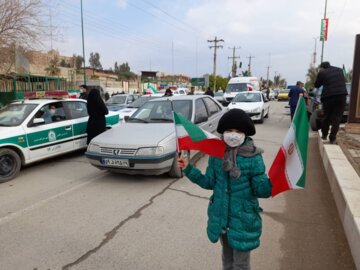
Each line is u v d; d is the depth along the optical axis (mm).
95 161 5527
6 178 5684
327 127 6945
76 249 3283
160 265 2963
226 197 2182
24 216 4133
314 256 3078
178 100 6914
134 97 14672
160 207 4336
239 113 2125
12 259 3127
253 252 3170
